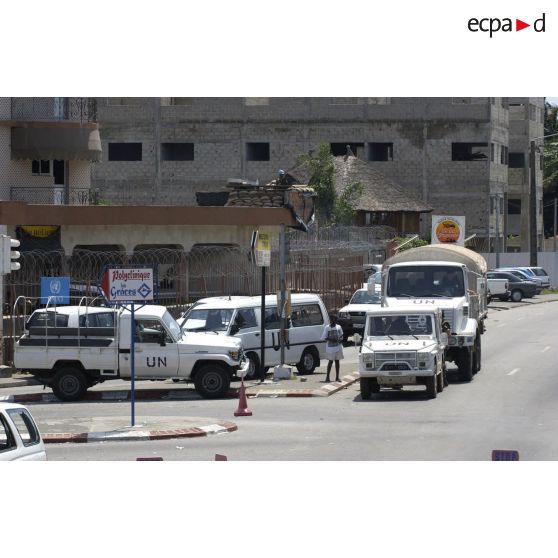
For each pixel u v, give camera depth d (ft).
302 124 551.59
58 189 344.28
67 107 341.82
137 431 145.48
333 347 204.74
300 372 225.56
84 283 282.97
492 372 222.89
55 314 190.49
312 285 321.52
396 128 554.46
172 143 552.00
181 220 321.32
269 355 217.97
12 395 191.93
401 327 188.75
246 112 549.54
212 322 212.23
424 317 189.26
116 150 553.64
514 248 642.22
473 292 216.33
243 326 214.07
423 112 553.64
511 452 101.76
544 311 415.03
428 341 186.19
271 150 552.00
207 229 328.90
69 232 311.47
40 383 214.07
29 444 95.61
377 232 455.63
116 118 548.72
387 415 163.94
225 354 189.37
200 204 352.49
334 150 561.84
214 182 548.31
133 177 547.49
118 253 298.35
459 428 149.89
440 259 216.13
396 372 182.19
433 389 183.11
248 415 164.86
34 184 340.59
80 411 173.88
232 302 214.90
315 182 479.82
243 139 549.54
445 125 553.23
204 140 549.13
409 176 555.28
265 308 219.20
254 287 307.99
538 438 140.77
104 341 187.93
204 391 189.88
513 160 634.02
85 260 316.60
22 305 270.67
